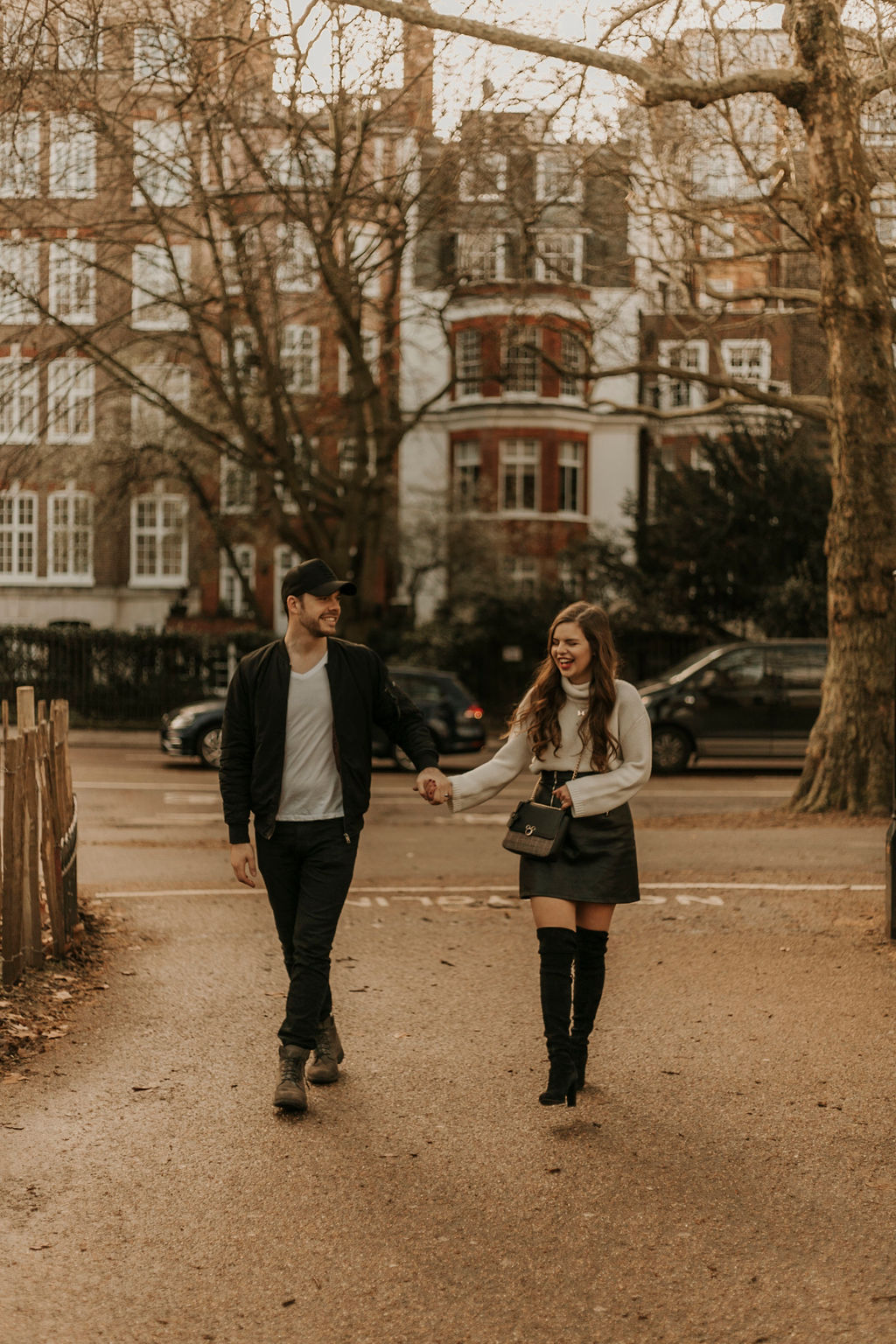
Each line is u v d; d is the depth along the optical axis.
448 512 34.97
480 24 10.97
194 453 30.31
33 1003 6.09
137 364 31.06
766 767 22.78
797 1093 4.94
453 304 24.25
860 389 13.06
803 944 7.70
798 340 27.27
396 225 19.20
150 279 30.62
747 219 17.08
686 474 29.88
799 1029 5.83
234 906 8.98
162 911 8.76
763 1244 3.62
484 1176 4.11
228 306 21.59
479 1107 4.78
